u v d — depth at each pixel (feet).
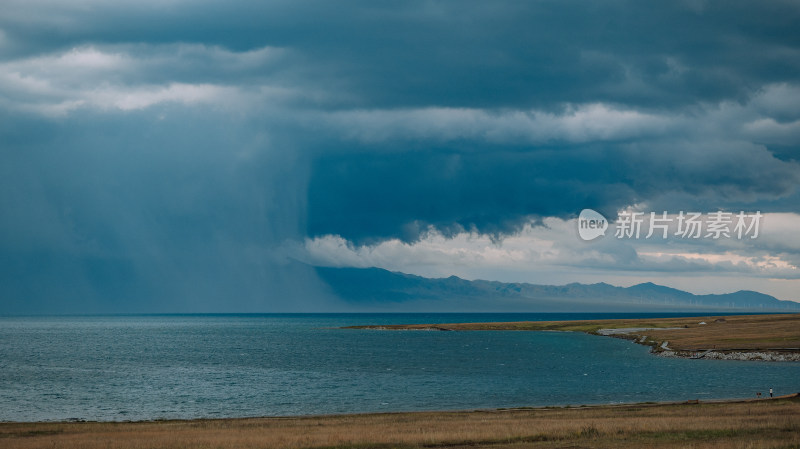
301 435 148.87
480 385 325.42
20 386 337.11
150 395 302.04
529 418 182.70
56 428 180.65
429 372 393.91
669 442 125.08
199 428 177.99
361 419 194.70
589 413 194.39
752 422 146.72
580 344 647.56
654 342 599.16
